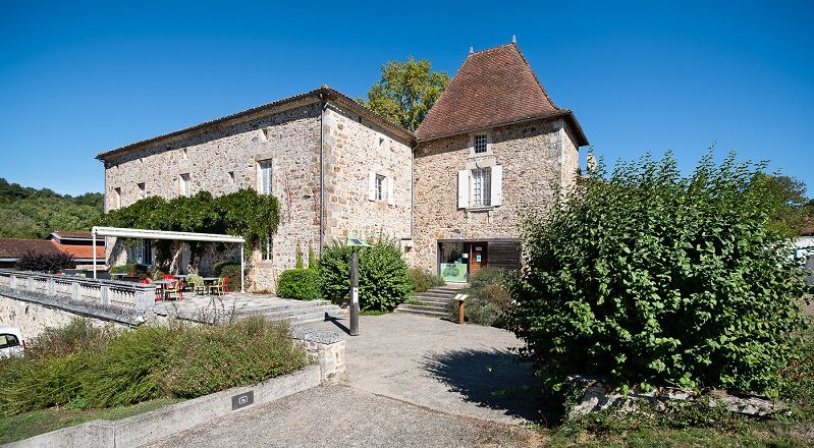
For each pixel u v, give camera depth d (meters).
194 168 16.95
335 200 13.45
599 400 4.20
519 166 14.48
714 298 3.57
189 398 5.45
